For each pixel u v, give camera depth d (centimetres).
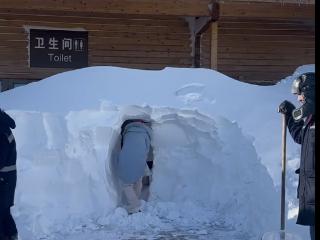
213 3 1095
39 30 1221
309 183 443
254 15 1117
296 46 1330
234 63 1307
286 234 485
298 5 1130
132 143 679
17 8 1075
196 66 1280
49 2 1070
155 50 1271
